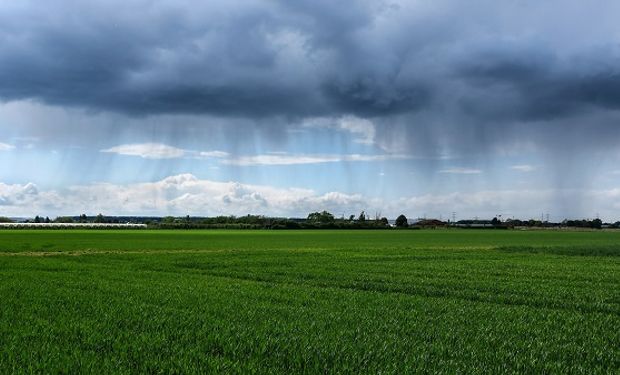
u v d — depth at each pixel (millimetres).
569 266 48375
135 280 32531
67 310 20000
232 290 27250
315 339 14773
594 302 25547
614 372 12430
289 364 12453
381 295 26172
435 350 13969
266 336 15195
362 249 76500
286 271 40938
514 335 16422
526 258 60281
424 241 110375
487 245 94375
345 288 30750
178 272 40000
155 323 17266
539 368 12508
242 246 85375
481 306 22812
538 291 29500
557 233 190750
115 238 112188
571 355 14055
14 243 87500
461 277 37312
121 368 11875
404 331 16656
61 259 52906
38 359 12664
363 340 14961
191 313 19328
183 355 13000
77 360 12477
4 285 28438
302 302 23219
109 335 15336
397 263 49781
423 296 26797
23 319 17891
